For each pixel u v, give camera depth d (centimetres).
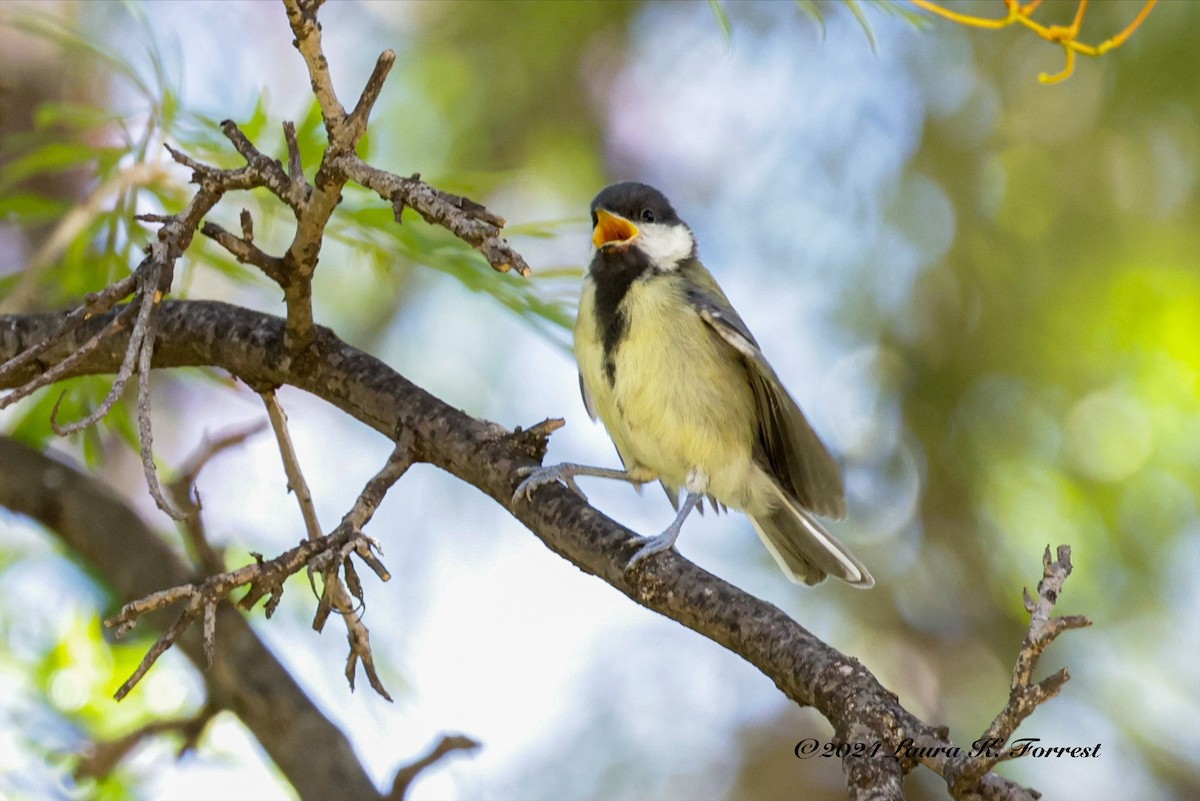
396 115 1073
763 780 1173
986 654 1113
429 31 1104
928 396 1086
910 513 1116
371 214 700
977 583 1112
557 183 1136
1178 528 1035
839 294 1088
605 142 1130
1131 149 1045
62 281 766
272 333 643
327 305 1108
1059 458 1053
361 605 531
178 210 741
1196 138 1032
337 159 521
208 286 1063
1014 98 1060
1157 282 1022
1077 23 636
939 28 1039
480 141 1099
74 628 815
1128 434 1044
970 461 1077
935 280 1067
